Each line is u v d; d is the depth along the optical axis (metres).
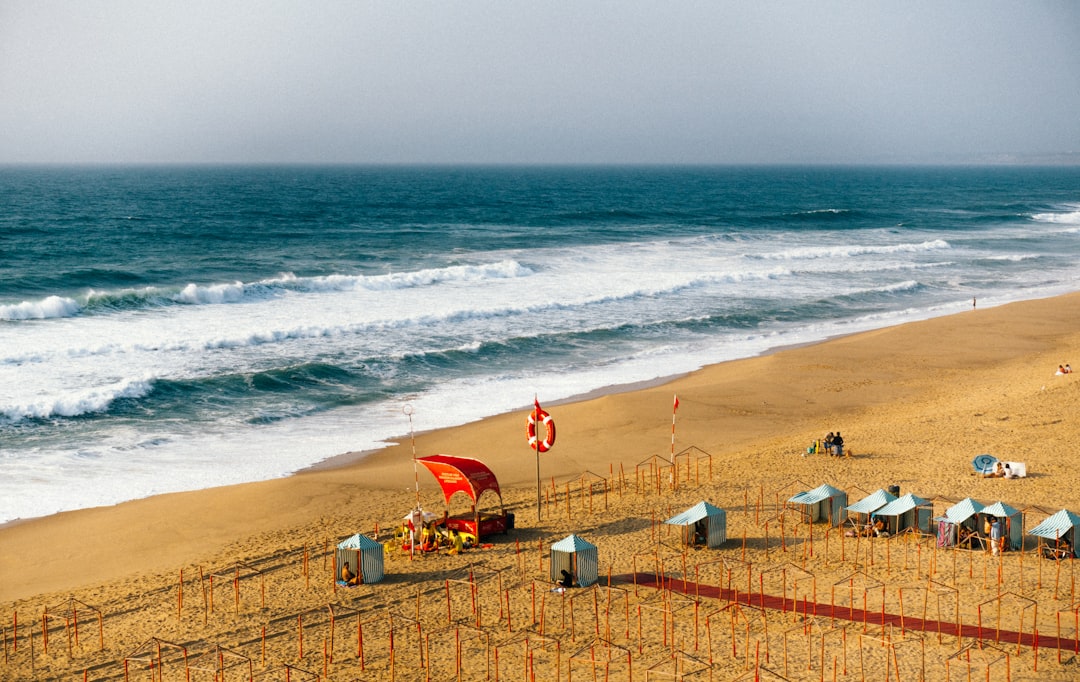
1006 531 25.14
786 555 25.22
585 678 19.00
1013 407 38.50
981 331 56.19
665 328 56.19
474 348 49.06
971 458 32.56
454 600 22.77
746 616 21.47
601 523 27.81
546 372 46.16
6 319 49.69
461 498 30.14
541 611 22.06
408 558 25.44
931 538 26.31
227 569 24.50
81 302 52.66
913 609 21.77
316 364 43.78
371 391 42.00
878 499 27.08
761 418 39.25
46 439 34.09
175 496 29.59
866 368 47.34
